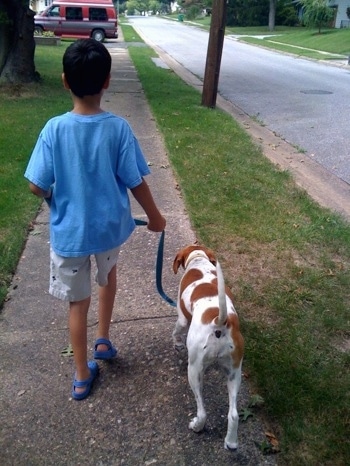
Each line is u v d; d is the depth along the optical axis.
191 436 2.67
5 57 13.26
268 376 3.04
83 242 2.57
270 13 51.09
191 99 12.10
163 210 5.55
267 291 3.97
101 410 2.85
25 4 13.02
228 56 27.02
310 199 5.92
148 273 4.27
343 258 4.57
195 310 2.63
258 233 4.93
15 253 4.50
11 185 6.07
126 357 3.26
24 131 8.59
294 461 2.51
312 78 18.53
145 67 18.67
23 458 2.55
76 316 2.82
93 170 2.53
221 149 7.73
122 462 2.53
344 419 2.76
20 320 3.63
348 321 3.62
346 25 47.75
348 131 9.90
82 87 2.46
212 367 3.15
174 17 94.88
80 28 32.31
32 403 2.90
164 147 7.97
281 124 10.55
